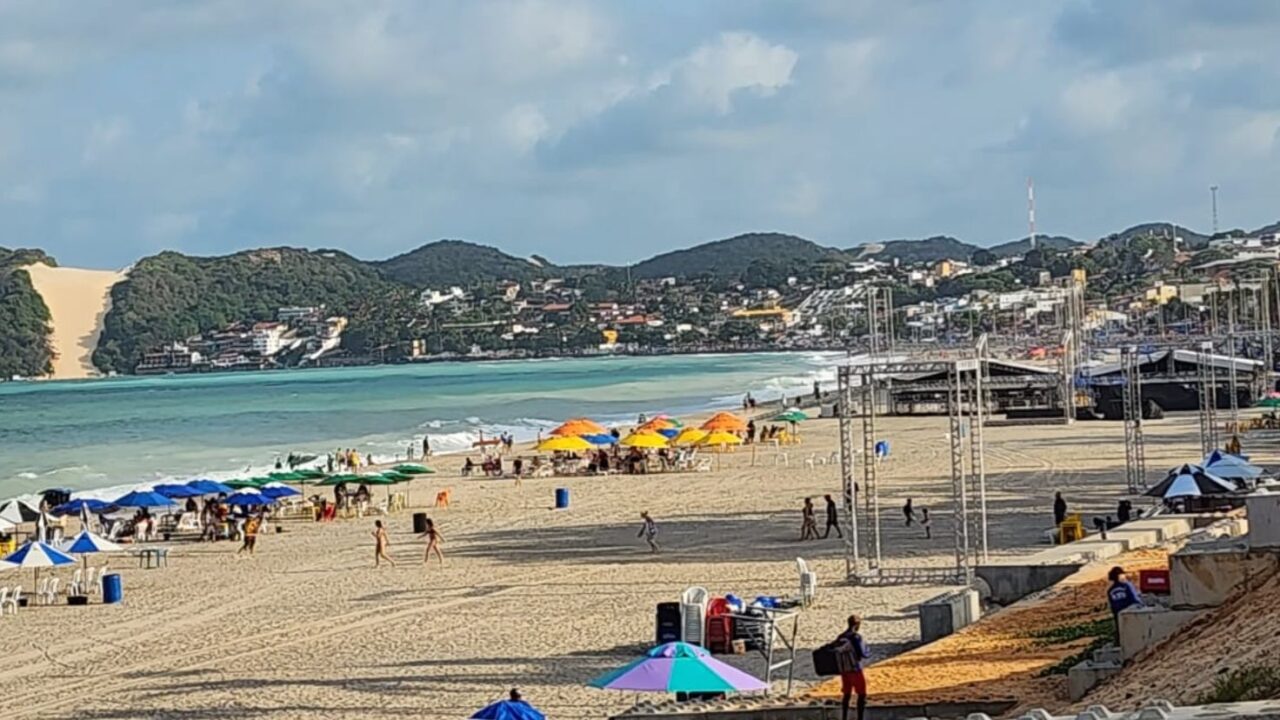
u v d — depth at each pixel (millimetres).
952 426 38000
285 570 46219
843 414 38375
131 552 48625
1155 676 18406
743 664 27781
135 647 33781
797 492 62500
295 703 26875
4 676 31016
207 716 26234
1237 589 20797
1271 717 9031
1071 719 9859
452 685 27734
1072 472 65125
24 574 47438
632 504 60812
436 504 64375
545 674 28297
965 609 27891
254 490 58562
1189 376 85250
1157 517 38469
